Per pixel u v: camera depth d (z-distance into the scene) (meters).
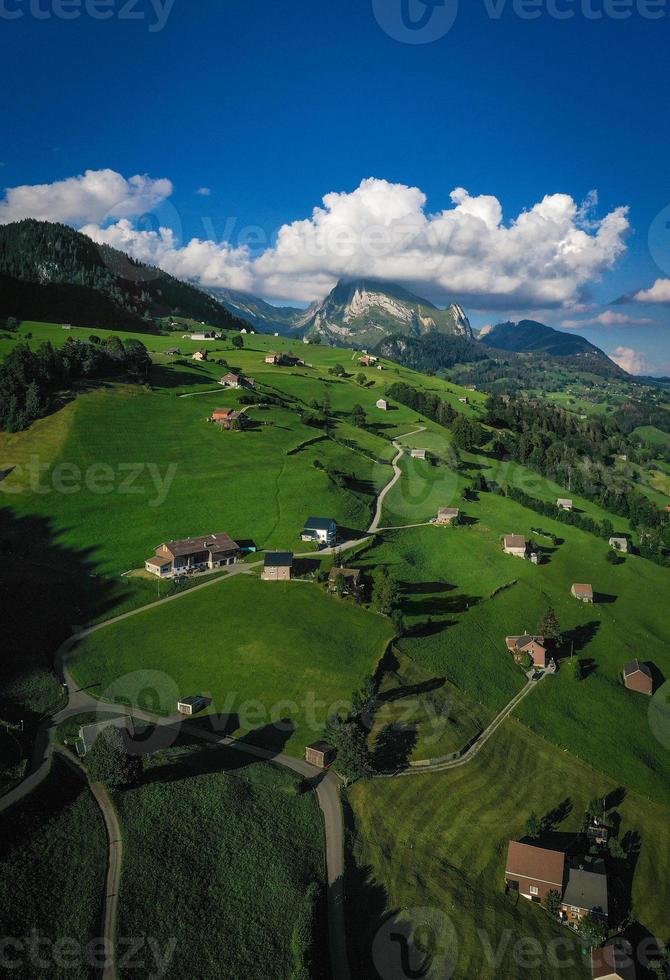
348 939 61.22
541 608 130.88
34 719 79.12
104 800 68.06
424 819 76.38
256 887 63.09
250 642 98.62
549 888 70.25
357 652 100.75
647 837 82.44
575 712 102.62
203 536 128.38
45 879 58.47
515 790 84.00
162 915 58.03
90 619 101.69
